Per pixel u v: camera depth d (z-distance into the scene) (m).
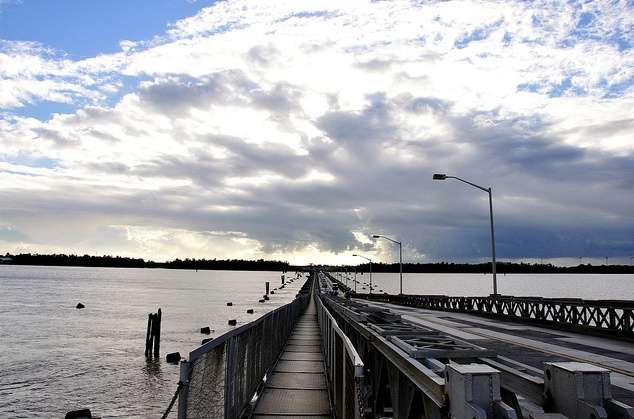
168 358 34.75
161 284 189.88
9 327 50.59
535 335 20.97
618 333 19.62
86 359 34.47
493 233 34.06
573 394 3.66
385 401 8.14
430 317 32.28
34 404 23.00
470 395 3.26
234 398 7.16
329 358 10.88
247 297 121.50
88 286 151.75
